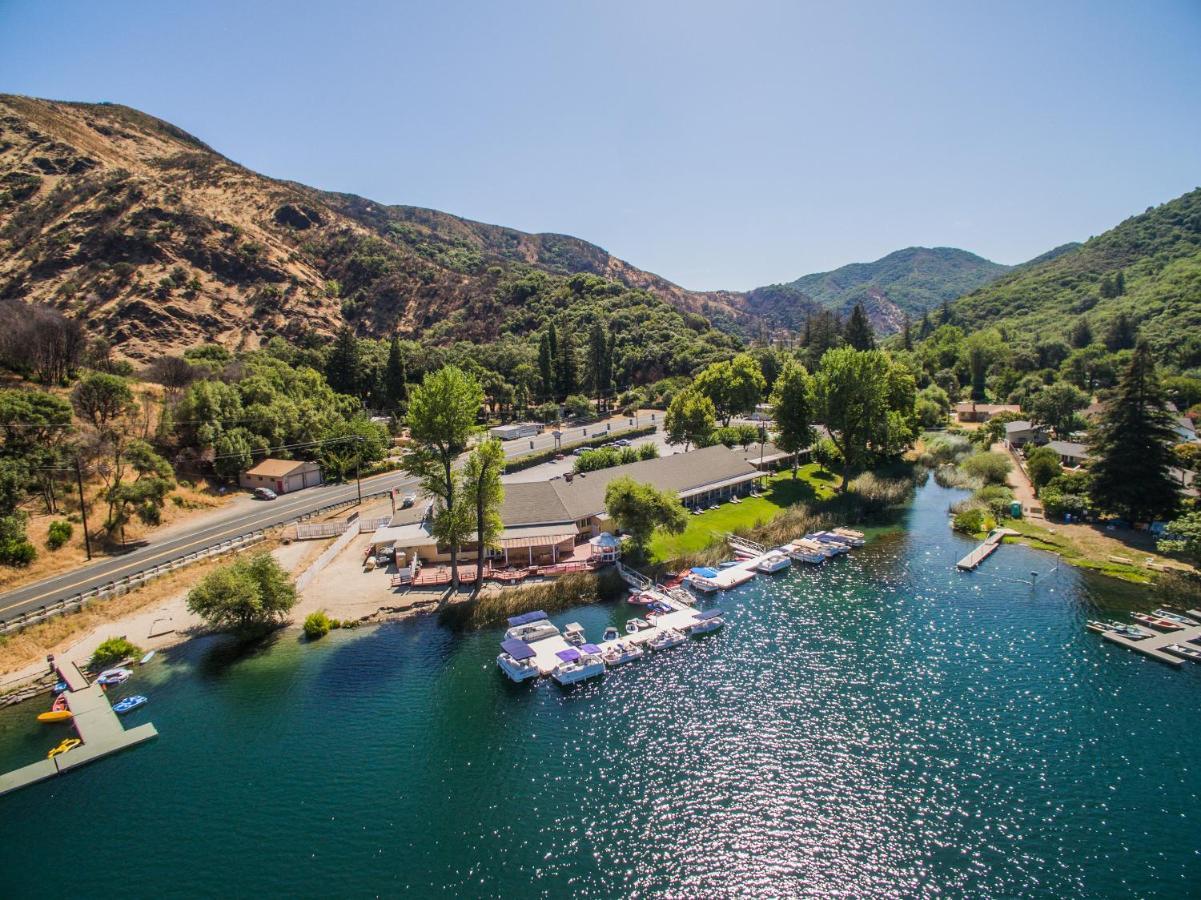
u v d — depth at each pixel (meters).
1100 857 33.19
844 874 32.56
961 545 81.88
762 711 46.78
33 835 35.78
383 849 34.56
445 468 66.38
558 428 160.75
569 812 37.22
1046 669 51.50
